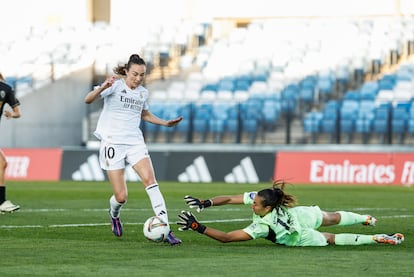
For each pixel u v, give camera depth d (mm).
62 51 109188
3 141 95875
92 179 86000
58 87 98750
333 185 77438
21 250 30141
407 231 38188
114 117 33312
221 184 78938
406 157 79688
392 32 107750
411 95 98188
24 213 46844
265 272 24812
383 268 25750
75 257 28219
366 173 80312
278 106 97438
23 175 88188
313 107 99750
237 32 112125
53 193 65438
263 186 75312
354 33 108938
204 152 84000
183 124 97562
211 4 115938
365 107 95125
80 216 45125
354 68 104375
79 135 98500
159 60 110188
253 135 95875
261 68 105812
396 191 68750
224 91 102688
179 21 113875
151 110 98000
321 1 113562
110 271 24891
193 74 106375
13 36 111750
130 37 111312
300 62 105562
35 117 97188
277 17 114812
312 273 24688
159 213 32125
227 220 43281
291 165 82062
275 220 30375
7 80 103500
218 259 27672
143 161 32969
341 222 32000
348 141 94125
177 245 31719
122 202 33938
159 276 23953
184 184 78750
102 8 115938
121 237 34844
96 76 104312
